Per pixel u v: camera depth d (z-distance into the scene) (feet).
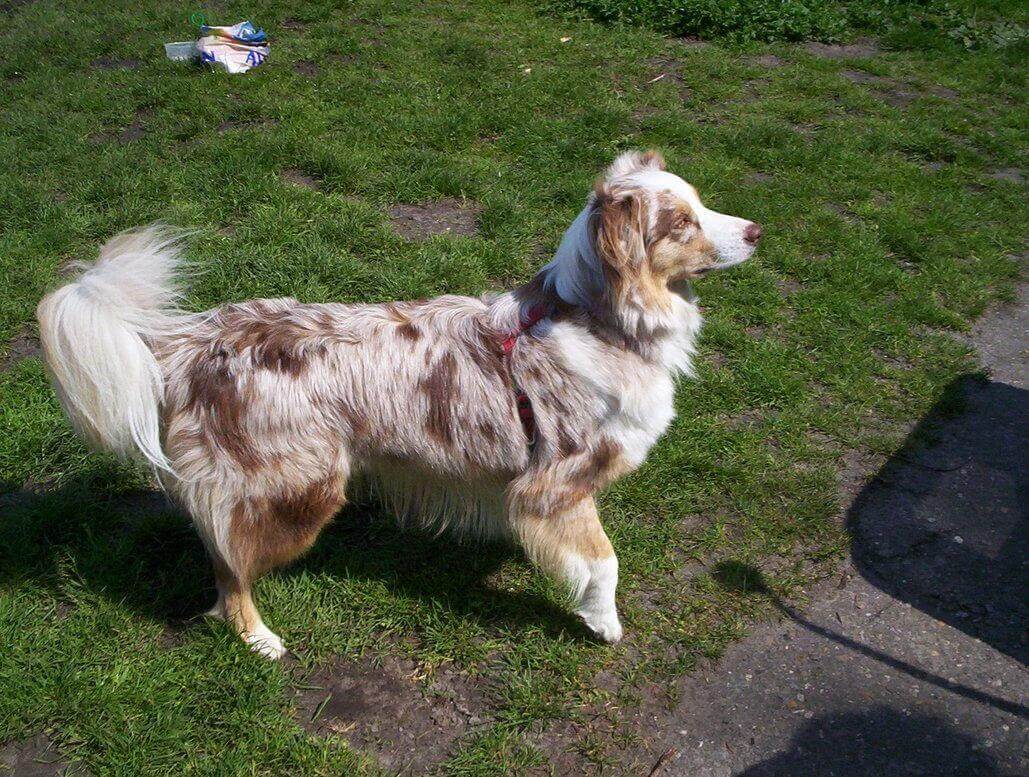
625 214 3.71
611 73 10.74
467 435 3.96
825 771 3.82
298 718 4.04
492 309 4.05
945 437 5.52
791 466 5.30
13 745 3.89
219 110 9.21
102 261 3.72
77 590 4.50
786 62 11.53
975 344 6.34
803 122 9.67
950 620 4.44
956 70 11.46
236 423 3.77
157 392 3.81
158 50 11.32
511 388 3.92
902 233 7.30
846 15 13.04
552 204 7.60
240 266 6.58
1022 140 9.44
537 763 3.87
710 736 3.96
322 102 9.44
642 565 4.71
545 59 11.12
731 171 8.23
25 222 7.16
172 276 3.92
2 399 5.53
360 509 5.02
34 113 9.37
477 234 7.18
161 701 4.02
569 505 4.02
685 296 4.16
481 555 4.77
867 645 4.33
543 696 4.10
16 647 4.19
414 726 4.02
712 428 5.52
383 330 3.94
